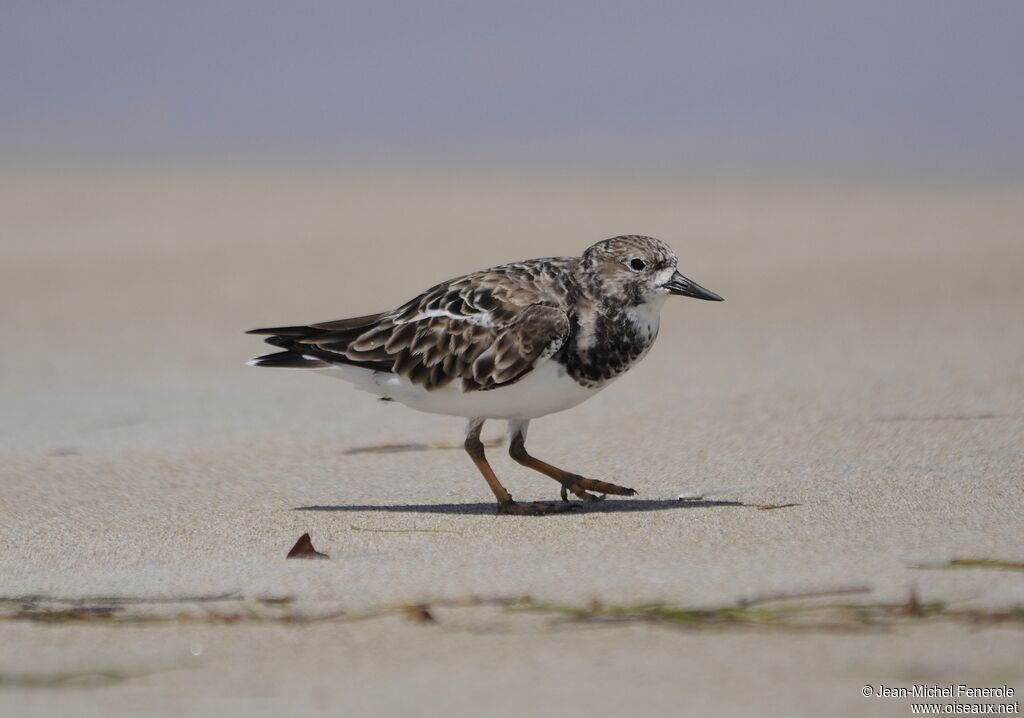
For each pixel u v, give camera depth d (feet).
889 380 68.69
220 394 71.82
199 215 131.23
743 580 36.70
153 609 35.96
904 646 31.22
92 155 179.32
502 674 30.14
